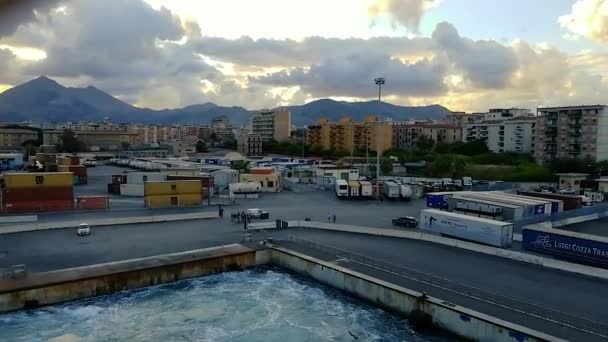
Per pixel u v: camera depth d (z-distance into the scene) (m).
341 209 77.19
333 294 41.78
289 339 32.97
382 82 89.50
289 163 151.75
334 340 32.81
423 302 35.06
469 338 32.06
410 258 46.84
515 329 29.67
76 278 39.69
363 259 46.22
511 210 61.00
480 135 184.88
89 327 34.56
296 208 77.69
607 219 72.62
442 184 105.06
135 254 47.81
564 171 119.25
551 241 47.62
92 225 60.94
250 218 66.25
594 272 41.22
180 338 33.09
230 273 47.47
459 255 48.25
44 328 34.22
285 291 42.47
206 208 75.75
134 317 36.44
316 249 50.19
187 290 42.47
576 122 130.88
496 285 38.62
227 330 34.38
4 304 36.47
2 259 45.41
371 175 126.12
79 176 110.69
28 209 69.94
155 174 93.31
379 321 36.06
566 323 30.86
